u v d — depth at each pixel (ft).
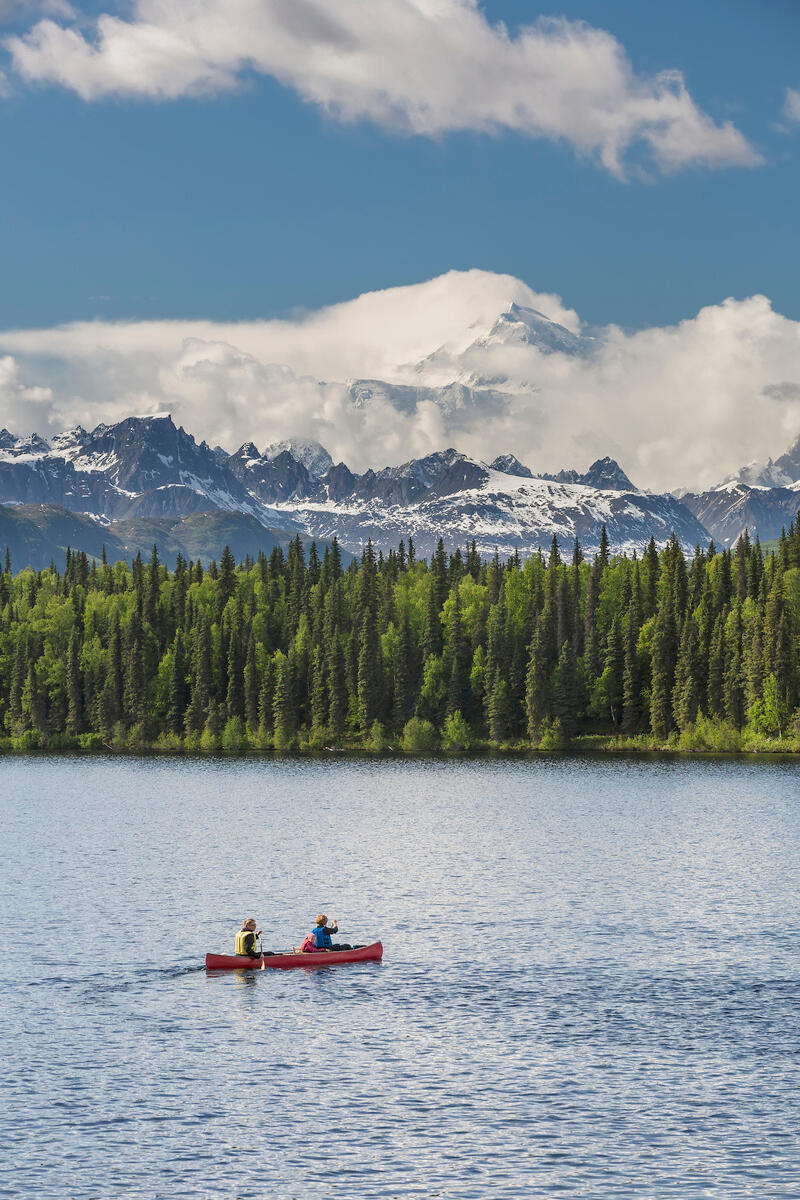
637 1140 164.96
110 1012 222.28
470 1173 156.04
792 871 361.51
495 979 241.14
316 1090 183.21
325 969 249.96
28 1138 166.71
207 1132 168.45
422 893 329.72
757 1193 150.10
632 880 347.77
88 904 315.99
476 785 638.94
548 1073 189.37
